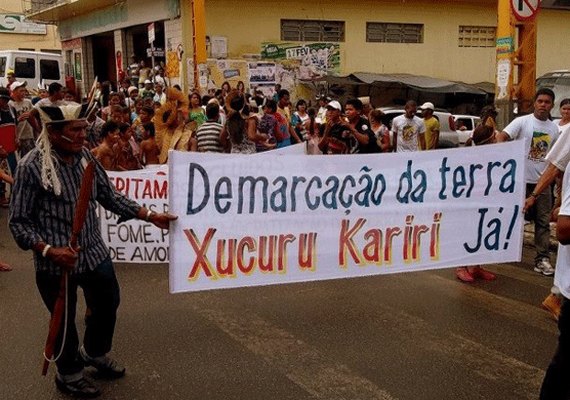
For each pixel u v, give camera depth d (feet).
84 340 13.08
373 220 16.42
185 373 13.67
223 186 14.71
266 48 67.67
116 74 86.38
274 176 15.19
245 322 16.71
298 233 15.65
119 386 13.08
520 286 20.26
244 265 15.20
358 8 71.56
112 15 79.10
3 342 15.52
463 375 13.66
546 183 14.66
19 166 11.42
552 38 82.43
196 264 14.71
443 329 16.33
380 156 16.19
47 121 11.25
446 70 77.66
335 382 13.26
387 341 15.47
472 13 77.66
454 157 16.93
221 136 27.07
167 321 16.78
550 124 21.50
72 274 11.88
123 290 19.48
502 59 34.12
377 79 66.85
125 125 25.99
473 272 20.90
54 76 77.66
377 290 19.58
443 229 17.20
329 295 19.02
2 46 114.62
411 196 16.72
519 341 15.60
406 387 13.07
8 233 28.32
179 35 64.49
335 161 15.75
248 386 13.08
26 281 20.85
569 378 10.49
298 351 14.84
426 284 20.29
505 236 17.80
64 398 12.62
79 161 12.00
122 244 20.51
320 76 69.97
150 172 20.90
